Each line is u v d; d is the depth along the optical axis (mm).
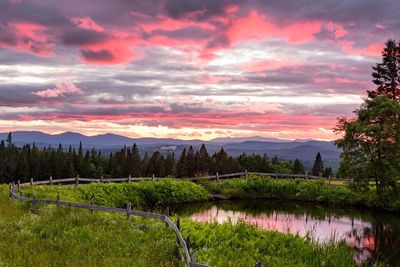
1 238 16531
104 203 33906
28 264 13078
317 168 72812
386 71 61875
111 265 13078
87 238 17141
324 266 15141
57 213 21609
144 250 15445
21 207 24734
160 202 38344
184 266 13125
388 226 28547
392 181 35500
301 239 18547
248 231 18719
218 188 44688
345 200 39219
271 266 14500
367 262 19172
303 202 41000
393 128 35344
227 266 13578
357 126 35531
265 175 50062
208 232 17844
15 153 86125
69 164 79750
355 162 36812
